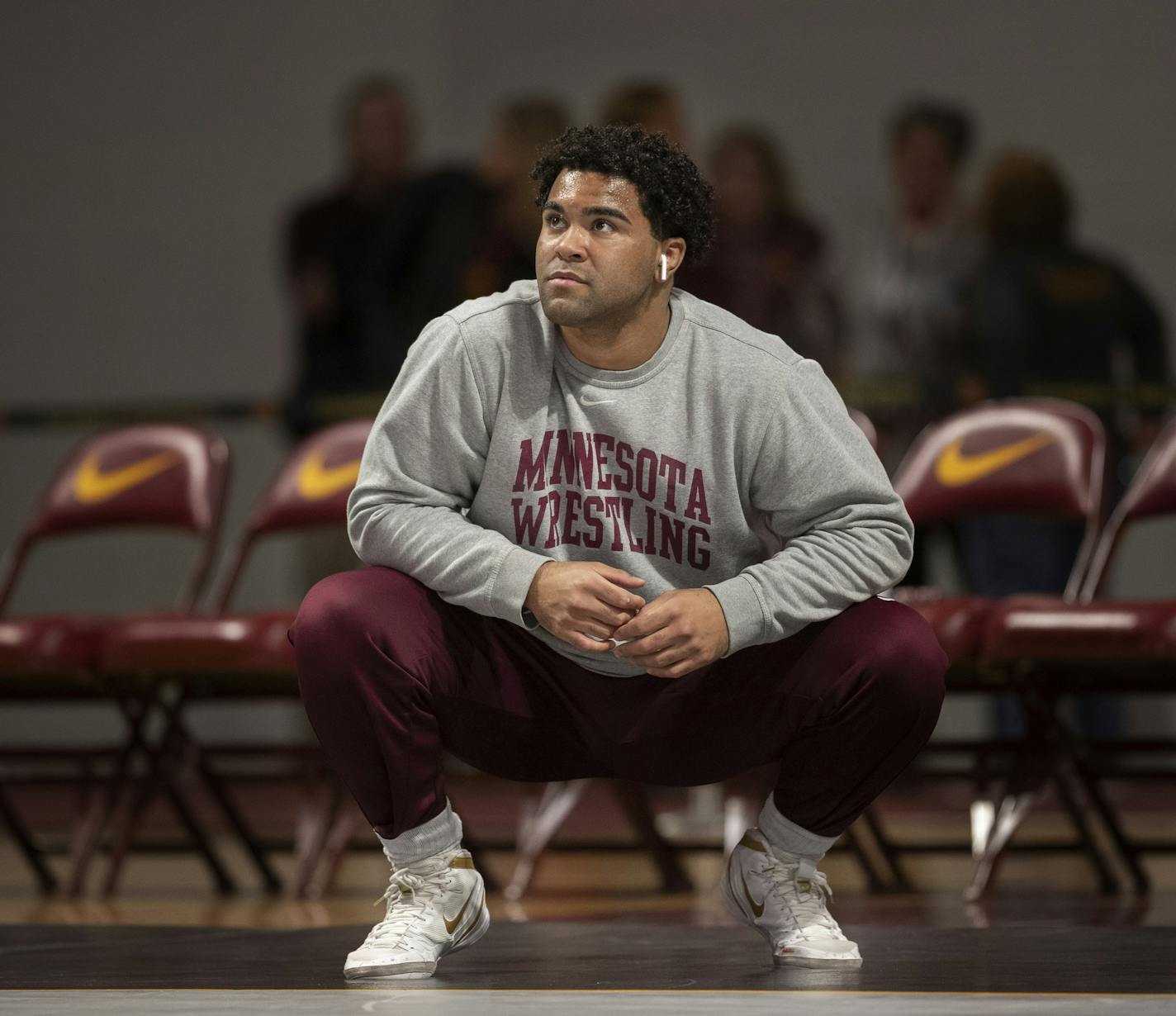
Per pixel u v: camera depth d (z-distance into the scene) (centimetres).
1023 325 1948
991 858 1089
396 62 2433
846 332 2142
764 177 2258
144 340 2452
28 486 2427
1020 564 1730
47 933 861
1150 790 1984
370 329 2197
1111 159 2284
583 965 693
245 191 2444
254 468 2378
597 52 2406
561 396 692
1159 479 1112
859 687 661
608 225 655
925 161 2206
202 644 1088
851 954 682
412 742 660
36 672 1136
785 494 687
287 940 812
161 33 2464
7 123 2486
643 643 636
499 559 655
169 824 1839
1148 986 607
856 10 2334
